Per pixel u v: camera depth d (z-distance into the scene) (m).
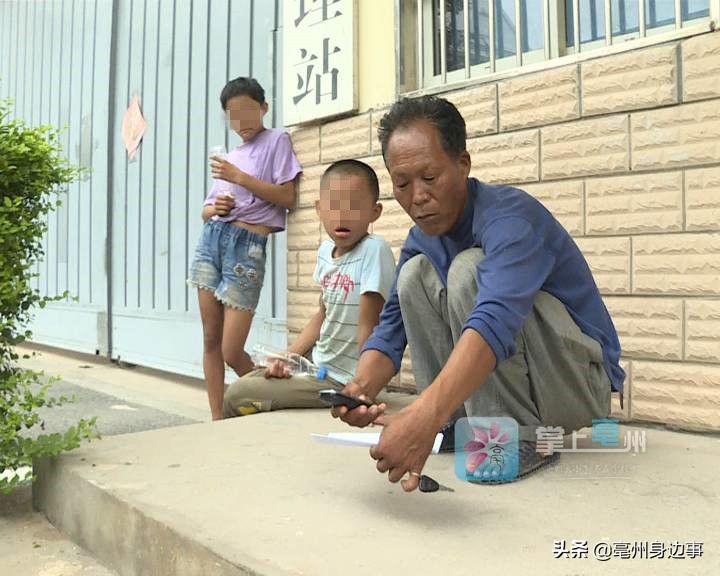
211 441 2.25
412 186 1.63
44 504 2.13
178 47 4.66
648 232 2.46
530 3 2.85
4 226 2.03
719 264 2.31
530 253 1.61
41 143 2.17
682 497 1.63
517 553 1.34
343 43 3.37
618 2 2.60
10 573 1.75
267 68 3.91
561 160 2.66
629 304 2.50
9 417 2.06
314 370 2.82
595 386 1.92
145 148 5.00
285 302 3.74
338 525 1.50
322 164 3.49
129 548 1.67
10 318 2.13
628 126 2.49
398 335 1.96
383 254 2.67
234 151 3.58
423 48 3.19
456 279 1.70
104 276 5.48
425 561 1.31
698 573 1.24
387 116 1.69
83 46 5.83
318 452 2.10
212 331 3.35
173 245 4.72
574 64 2.62
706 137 2.33
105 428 3.30
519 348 1.74
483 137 2.88
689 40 2.36
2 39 7.31
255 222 3.34
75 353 6.32
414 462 1.36
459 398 1.40
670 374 2.41
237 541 1.42
